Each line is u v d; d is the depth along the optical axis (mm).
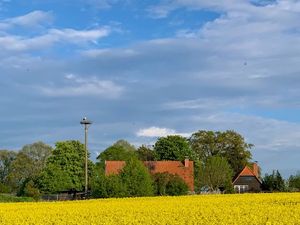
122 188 52031
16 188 105188
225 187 76250
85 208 31922
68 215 27203
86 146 63062
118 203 36344
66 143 83125
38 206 36062
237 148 105250
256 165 99000
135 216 25406
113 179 52719
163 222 22578
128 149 117438
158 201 37781
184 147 103312
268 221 21609
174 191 57844
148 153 109188
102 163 98438
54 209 31984
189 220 22625
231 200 37688
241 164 103562
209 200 38094
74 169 81750
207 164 78000
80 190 80938
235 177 91438
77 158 82125
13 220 25484
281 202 34875
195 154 105188
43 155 107625
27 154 107688
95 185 53438
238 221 22250
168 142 103250
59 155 82375
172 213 26312
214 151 105812
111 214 27109
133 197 48625
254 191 74688
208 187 77188
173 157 102562
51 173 75312
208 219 23016
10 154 111250
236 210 27219
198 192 76938
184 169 78750
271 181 73625
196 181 77750
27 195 69500
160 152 103625
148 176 53625
